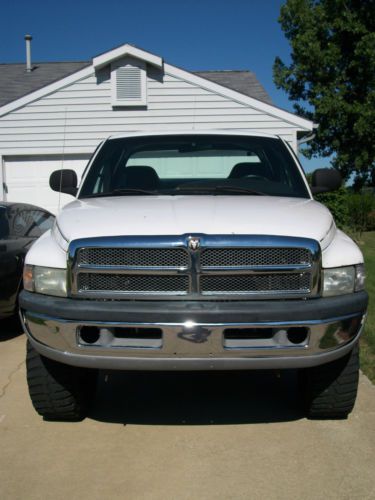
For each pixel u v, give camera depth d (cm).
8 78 1608
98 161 478
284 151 488
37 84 1556
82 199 435
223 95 1297
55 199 1310
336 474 328
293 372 517
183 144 486
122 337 331
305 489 312
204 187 451
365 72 2494
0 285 588
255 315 320
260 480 322
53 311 331
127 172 466
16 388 469
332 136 2616
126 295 330
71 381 381
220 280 330
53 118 1298
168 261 329
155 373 514
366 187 2756
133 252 330
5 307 599
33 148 1299
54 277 344
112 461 346
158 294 329
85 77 1294
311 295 332
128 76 1291
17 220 686
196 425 399
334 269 340
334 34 2556
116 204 392
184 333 320
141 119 1309
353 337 345
